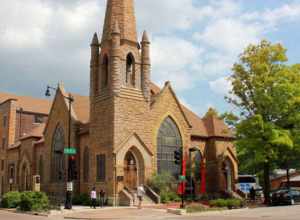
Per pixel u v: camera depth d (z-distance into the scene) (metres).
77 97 57.12
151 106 47.72
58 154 54.66
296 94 41.47
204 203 41.72
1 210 40.34
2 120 80.81
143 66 48.09
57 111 56.09
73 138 51.06
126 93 45.69
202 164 48.94
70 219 29.44
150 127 46.91
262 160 40.38
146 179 45.09
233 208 36.44
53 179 55.53
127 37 47.59
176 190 46.19
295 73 42.56
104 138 45.25
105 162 44.56
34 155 62.44
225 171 52.69
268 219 24.72
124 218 29.14
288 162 50.47
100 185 44.94
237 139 44.34
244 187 52.41
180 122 50.00
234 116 44.03
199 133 52.88
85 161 49.59
